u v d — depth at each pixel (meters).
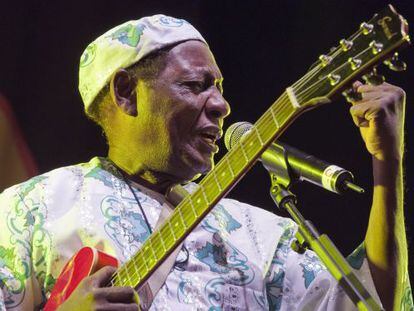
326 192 9.23
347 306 5.34
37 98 8.76
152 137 5.47
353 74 4.19
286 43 9.49
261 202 9.19
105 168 5.62
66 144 8.78
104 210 5.37
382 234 4.98
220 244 5.46
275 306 5.51
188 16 9.39
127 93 5.60
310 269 5.60
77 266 5.05
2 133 8.61
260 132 4.60
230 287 5.29
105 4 9.05
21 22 8.77
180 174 5.51
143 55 5.55
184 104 5.43
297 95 4.44
